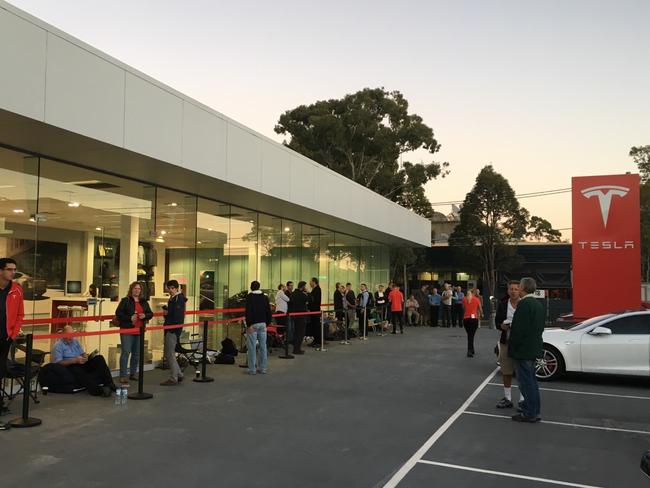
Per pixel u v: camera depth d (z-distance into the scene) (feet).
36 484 16.07
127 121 30.81
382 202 74.23
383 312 75.51
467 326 47.67
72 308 34.86
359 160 129.59
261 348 37.47
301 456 19.15
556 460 19.07
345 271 77.05
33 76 25.20
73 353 30.22
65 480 16.44
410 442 21.06
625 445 21.04
